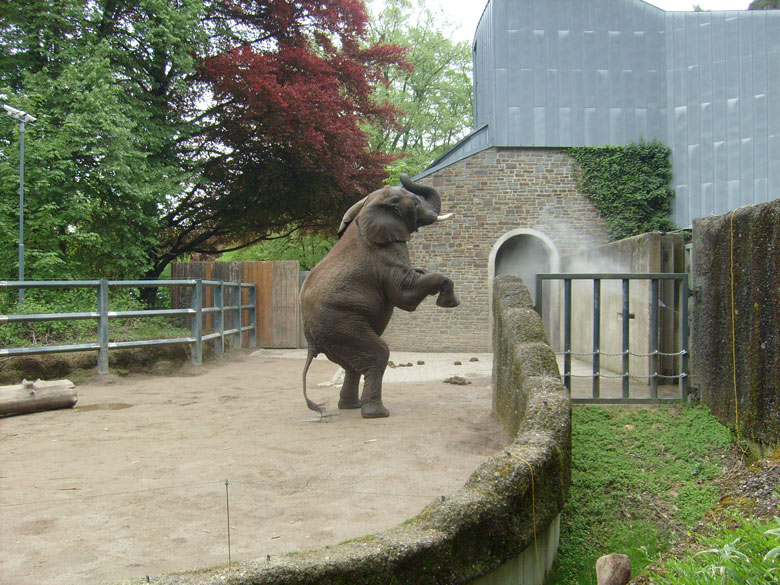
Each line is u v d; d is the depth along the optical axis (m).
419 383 10.70
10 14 15.70
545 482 4.28
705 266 7.32
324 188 20.88
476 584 3.65
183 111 19.08
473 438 6.14
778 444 5.87
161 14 15.97
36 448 6.12
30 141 14.66
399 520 4.12
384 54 22.70
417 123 35.47
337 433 6.46
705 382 7.27
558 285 18.47
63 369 10.08
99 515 4.27
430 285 7.18
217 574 2.89
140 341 11.09
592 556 5.33
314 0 20.42
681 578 2.92
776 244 5.98
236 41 19.92
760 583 2.69
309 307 7.35
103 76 15.43
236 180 20.50
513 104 18.73
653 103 18.75
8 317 9.37
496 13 18.86
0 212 15.05
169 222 20.70
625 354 7.50
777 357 5.95
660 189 18.45
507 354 6.54
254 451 5.86
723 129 18.31
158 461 5.60
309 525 4.06
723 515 3.98
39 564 3.52
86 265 16.25
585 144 18.69
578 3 18.86
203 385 10.19
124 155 15.23
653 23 18.78
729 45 18.34
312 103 19.17
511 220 18.62
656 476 6.16
